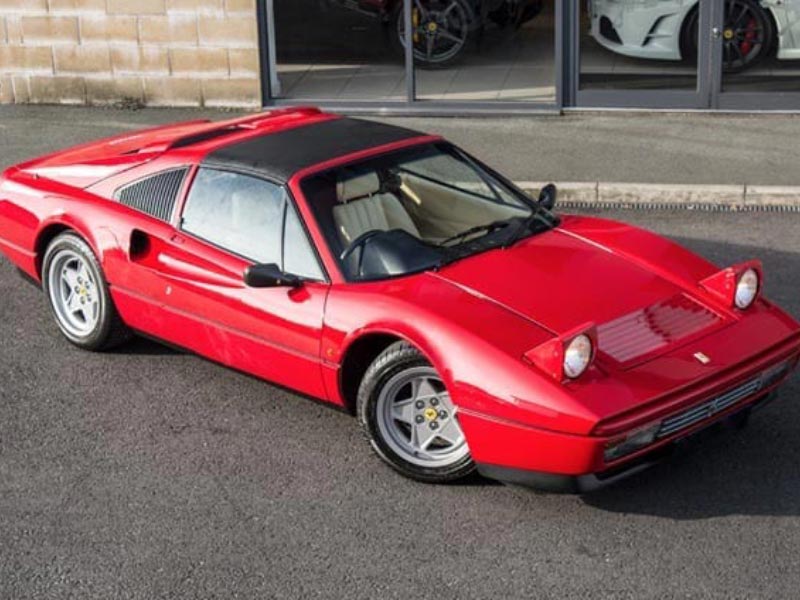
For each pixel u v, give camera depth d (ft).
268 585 16.89
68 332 24.35
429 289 19.13
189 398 22.31
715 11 37.24
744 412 19.15
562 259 20.18
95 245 22.91
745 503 18.40
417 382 18.90
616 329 18.44
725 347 18.42
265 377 20.99
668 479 19.08
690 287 19.74
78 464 20.18
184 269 21.53
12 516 18.72
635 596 16.34
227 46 40.32
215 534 18.13
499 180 22.45
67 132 38.86
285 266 20.42
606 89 38.78
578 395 17.10
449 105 39.65
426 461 19.07
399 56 39.45
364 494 19.04
